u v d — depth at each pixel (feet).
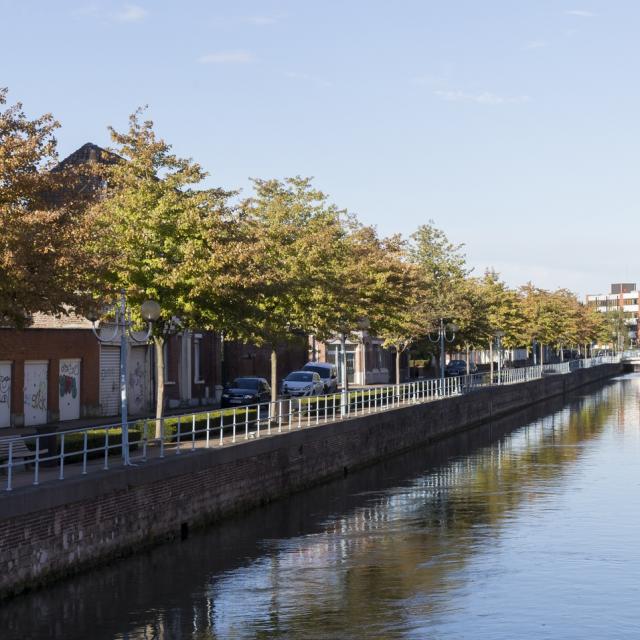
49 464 85.56
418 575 76.02
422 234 238.27
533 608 66.59
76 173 77.61
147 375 169.27
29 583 65.31
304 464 119.03
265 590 71.00
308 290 140.87
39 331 138.21
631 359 622.95
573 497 114.62
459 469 142.51
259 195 160.35
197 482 90.17
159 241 105.40
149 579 73.15
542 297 379.14
